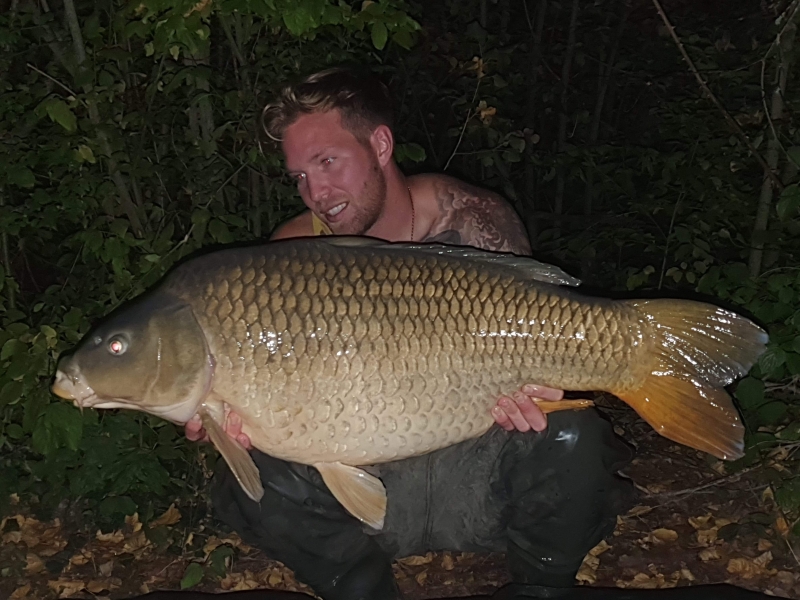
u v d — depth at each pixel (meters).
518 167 6.50
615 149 5.02
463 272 2.43
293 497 2.75
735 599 3.06
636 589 3.09
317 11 3.10
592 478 2.79
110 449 3.55
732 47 4.78
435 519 2.84
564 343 2.48
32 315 4.10
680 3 6.51
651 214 4.98
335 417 2.37
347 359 2.35
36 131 3.85
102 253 3.43
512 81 5.69
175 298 2.36
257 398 2.36
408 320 2.38
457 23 6.20
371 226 2.82
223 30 4.10
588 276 5.30
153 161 3.81
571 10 6.49
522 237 2.96
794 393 4.00
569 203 6.61
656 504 3.82
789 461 3.69
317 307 2.35
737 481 3.92
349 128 2.68
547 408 2.57
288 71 3.85
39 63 4.26
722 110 4.07
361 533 2.84
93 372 2.34
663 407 2.56
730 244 4.45
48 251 4.59
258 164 3.92
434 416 2.42
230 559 3.45
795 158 3.57
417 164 5.27
